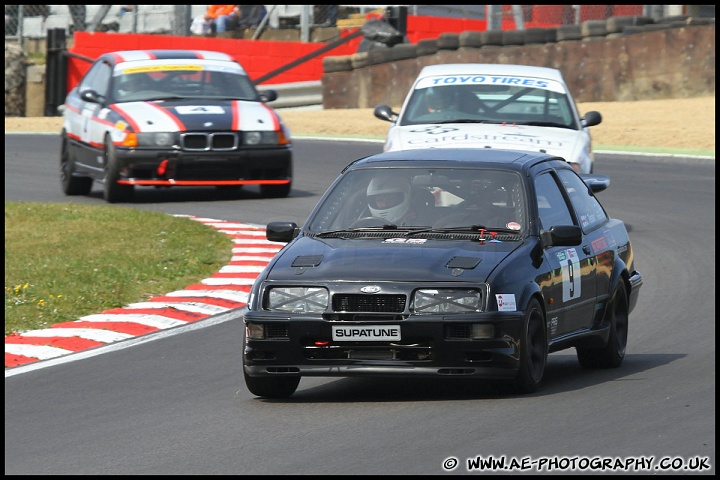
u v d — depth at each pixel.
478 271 26.55
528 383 26.98
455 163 30.23
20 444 24.33
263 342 26.62
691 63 106.94
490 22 116.44
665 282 44.31
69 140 68.31
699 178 73.25
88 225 54.97
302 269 27.16
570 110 52.25
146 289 42.78
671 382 28.80
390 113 53.78
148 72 66.44
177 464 22.25
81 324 37.47
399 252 27.41
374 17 121.06
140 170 62.75
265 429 24.77
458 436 23.53
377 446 22.97
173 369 31.75
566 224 30.58
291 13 126.62
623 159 82.56
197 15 129.62
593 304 30.92
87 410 27.27
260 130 63.78
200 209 62.44
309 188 70.06
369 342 26.03
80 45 116.50
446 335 25.86
